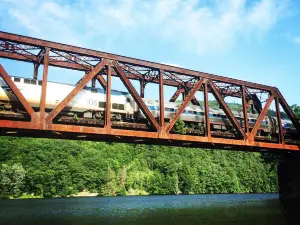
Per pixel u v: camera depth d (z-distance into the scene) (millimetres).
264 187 142250
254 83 33656
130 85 24781
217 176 134250
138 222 30672
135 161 134500
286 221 29172
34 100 24578
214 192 131125
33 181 88250
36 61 24922
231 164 153500
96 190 103562
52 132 22000
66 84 26594
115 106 28906
